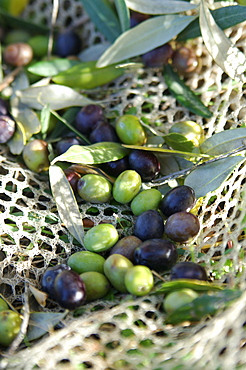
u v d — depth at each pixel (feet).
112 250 1.44
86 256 1.42
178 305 1.32
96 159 1.51
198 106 1.64
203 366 1.28
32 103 1.69
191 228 1.41
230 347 1.27
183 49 1.66
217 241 1.50
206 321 1.34
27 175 1.59
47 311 1.41
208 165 1.50
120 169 1.55
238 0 1.65
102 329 1.37
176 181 1.56
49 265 1.48
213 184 1.48
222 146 1.51
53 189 1.50
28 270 1.47
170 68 1.69
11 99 1.70
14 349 1.31
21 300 1.45
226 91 1.67
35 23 1.90
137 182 1.50
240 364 1.31
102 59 1.66
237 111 1.61
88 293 1.39
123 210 1.53
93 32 1.88
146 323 1.34
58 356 1.30
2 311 1.38
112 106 1.72
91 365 1.35
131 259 1.42
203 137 1.59
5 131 1.62
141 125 1.59
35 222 1.50
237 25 1.64
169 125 1.66
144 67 1.71
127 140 1.57
